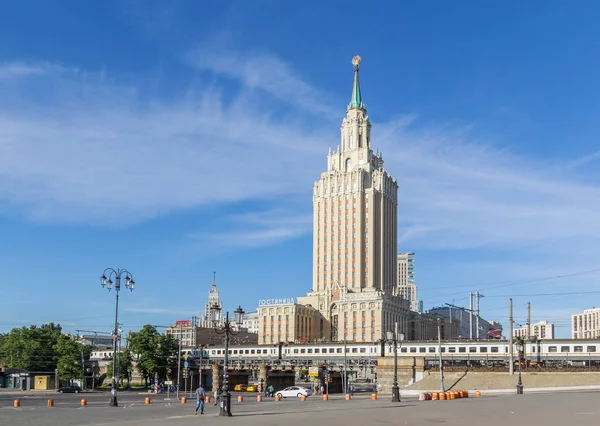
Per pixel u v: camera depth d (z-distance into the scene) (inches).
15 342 6063.0
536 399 3115.2
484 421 1871.3
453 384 4702.3
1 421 2028.8
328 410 2484.0
